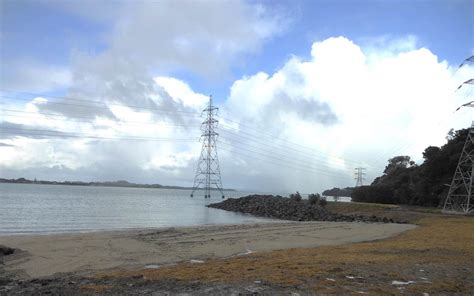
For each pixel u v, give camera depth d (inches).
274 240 1007.6
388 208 2640.3
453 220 1808.6
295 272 476.4
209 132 4463.6
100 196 4825.3
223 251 796.6
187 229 1259.8
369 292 386.0
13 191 5275.6
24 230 1296.8
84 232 1166.3
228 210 3277.6
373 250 735.7
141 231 1169.4
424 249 748.6
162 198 5378.9
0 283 434.9
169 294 361.4
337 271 483.5
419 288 412.2
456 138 3041.3
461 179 2511.1
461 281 458.6
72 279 459.8
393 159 5147.6
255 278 439.2
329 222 1891.0
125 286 398.9
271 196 3503.9
